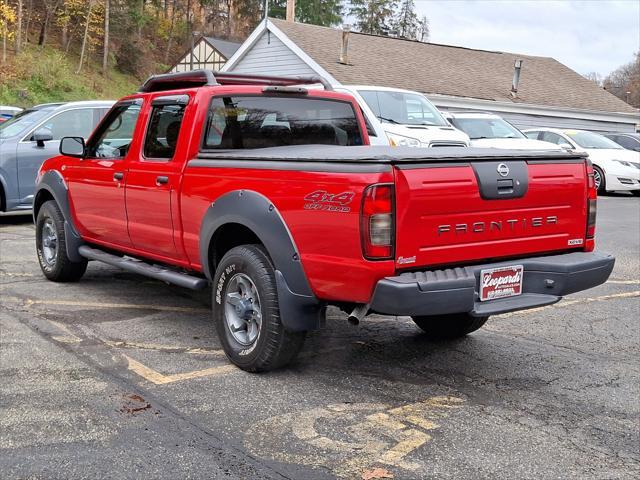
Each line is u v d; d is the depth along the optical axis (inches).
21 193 408.8
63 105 426.0
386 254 145.3
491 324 229.6
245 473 124.8
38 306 239.0
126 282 279.3
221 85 202.5
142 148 215.5
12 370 175.6
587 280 169.8
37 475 123.0
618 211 556.4
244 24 3127.5
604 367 187.3
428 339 210.8
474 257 158.1
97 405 154.5
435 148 182.9
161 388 165.5
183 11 2888.8
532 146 580.1
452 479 124.0
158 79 230.2
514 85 1009.5
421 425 146.9
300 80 239.5
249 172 171.8
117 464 127.4
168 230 203.3
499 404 159.5
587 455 134.4
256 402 157.9
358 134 229.3
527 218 166.6
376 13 3100.4
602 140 739.4
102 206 235.9
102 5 2023.9
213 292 184.7
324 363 186.4
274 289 167.2
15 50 1723.7
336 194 149.6
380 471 126.3
